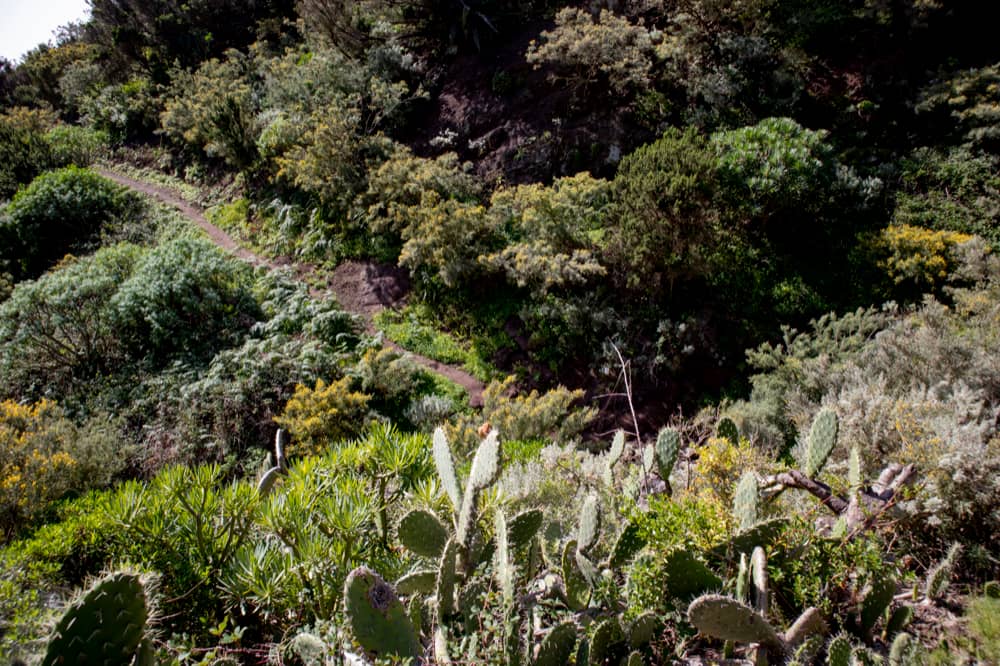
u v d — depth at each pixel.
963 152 11.68
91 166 23.66
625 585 2.40
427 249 13.30
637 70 13.91
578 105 15.46
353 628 2.01
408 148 16.20
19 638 2.85
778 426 7.32
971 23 13.03
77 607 1.87
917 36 13.25
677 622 2.29
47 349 12.97
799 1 14.96
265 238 17.47
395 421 11.12
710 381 10.59
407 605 2.54
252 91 21.20
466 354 12.79
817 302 10.78
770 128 11.51
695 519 2.56
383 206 15.15
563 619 2.26
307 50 22.41
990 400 5.36
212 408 10.86
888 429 4.06
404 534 2.67
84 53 32.34
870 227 11.37
